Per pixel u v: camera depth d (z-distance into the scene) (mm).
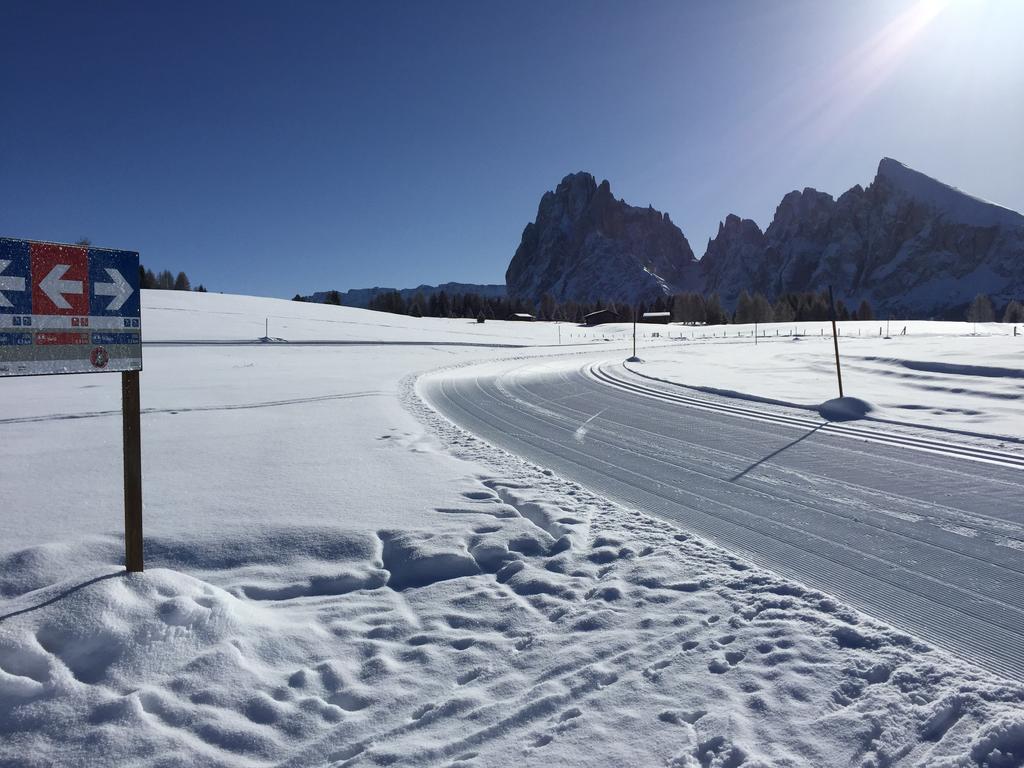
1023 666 3531
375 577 4820
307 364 30109
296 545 5277
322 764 2799
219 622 3768
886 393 16469
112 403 14703
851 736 2893
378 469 8125
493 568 5066
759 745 2840
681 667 3490
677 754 2793
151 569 4426
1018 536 5832
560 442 10898
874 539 5797
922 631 3994
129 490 4211
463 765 2752
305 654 3711
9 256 3662
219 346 39500
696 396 17438
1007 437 10383
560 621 4094
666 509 6812
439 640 3875
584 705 3164
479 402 16516
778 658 3561
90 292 4016
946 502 6984
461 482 7469
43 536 5285
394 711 3162
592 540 5645
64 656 3424
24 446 9555
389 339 51438
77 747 2838
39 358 3789
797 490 7590
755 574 4805
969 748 2805
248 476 7625
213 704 3168
